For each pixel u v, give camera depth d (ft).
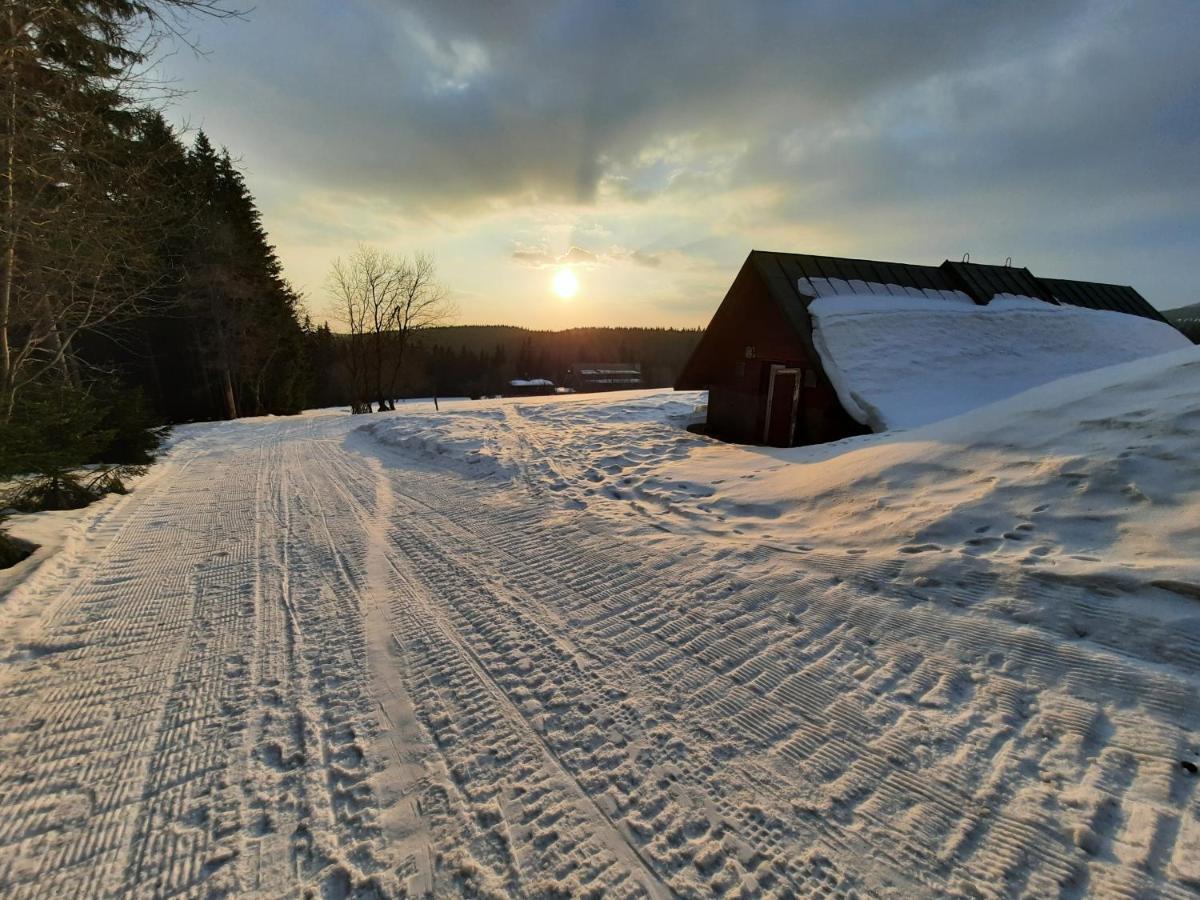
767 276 30.53
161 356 81.30
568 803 6.75
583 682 9.20
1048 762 6.72
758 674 9.09
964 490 13.25
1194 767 6.24
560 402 56.34
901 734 7.48
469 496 21.80
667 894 5.53
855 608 10.58
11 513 18.99
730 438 34.88
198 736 8.18
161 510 21.03
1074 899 5.12
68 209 24.07
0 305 22.86
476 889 5.66
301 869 5.97
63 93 22.93
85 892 5.76
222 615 12.06
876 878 5.56
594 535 16.22
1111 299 42.37
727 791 6.81
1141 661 7.82
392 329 107.86
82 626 11.61
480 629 11.13
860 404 26.05
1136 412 13.24
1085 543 10.22
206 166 87.35
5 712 8.75
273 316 95.55
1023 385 28.12
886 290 33.58
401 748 7.81
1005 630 9.09
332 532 17.76
